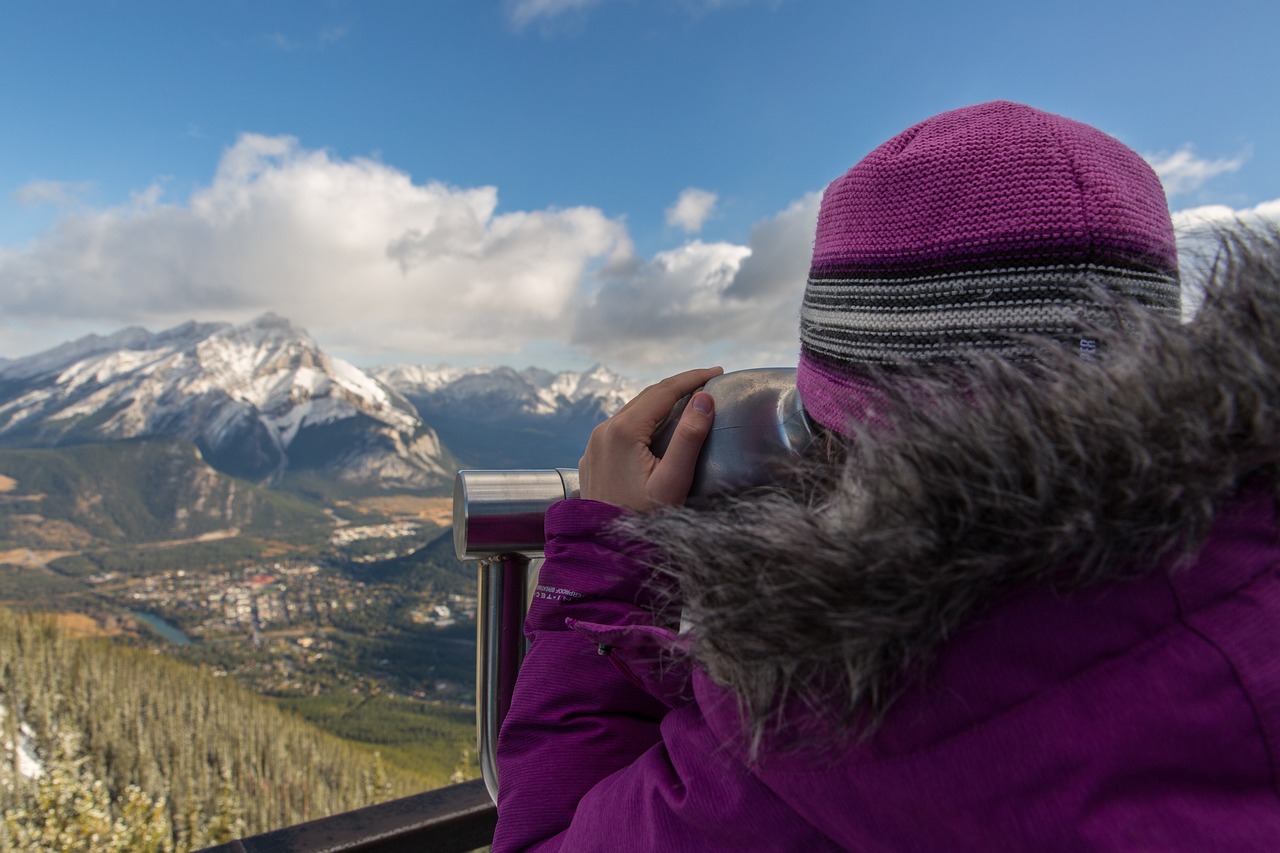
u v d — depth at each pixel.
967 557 0.44
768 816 0.52
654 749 0.63
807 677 0.48
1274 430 0.43
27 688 45.88
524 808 0.71
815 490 0.61
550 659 0.74
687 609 0.54
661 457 0.78
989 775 0.45
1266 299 0.46
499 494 0.88
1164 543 0.44
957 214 0.52
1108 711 0.44
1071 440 0.43
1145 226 0.51
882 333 0.55
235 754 46.69
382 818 1.24
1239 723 0.43
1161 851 0.42
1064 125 0.53
